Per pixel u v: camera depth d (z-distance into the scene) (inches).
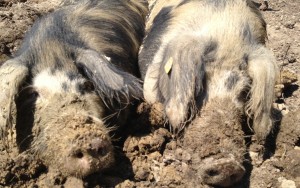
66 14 42.8
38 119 35.7
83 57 37.1
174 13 45.2
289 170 37.0
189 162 35.4
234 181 34.8
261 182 36.7
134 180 37.0
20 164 36.1
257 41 41.6
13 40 51.3
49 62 37.5
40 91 36.3
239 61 38.7
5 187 36.1
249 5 44.9
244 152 35.6
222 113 36.0
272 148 39.6
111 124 38.8
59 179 35.0
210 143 34.8
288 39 56.0
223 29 40.6
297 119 39.4
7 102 35.7
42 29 40.4
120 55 42.8
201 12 43.1
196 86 37.4
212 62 38.5
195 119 36.7
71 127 33.8
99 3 45.6
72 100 35.5
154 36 44.8
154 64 42.0
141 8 50.4
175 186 35.9
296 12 61.5
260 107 38.1
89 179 35.1
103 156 33.8
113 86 36.0
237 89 37.6
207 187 34.9
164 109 38.5
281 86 46.2
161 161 37.4
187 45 38.9
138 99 38.5
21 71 36.5
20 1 59.8
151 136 38.4
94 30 41.7
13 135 36.5
